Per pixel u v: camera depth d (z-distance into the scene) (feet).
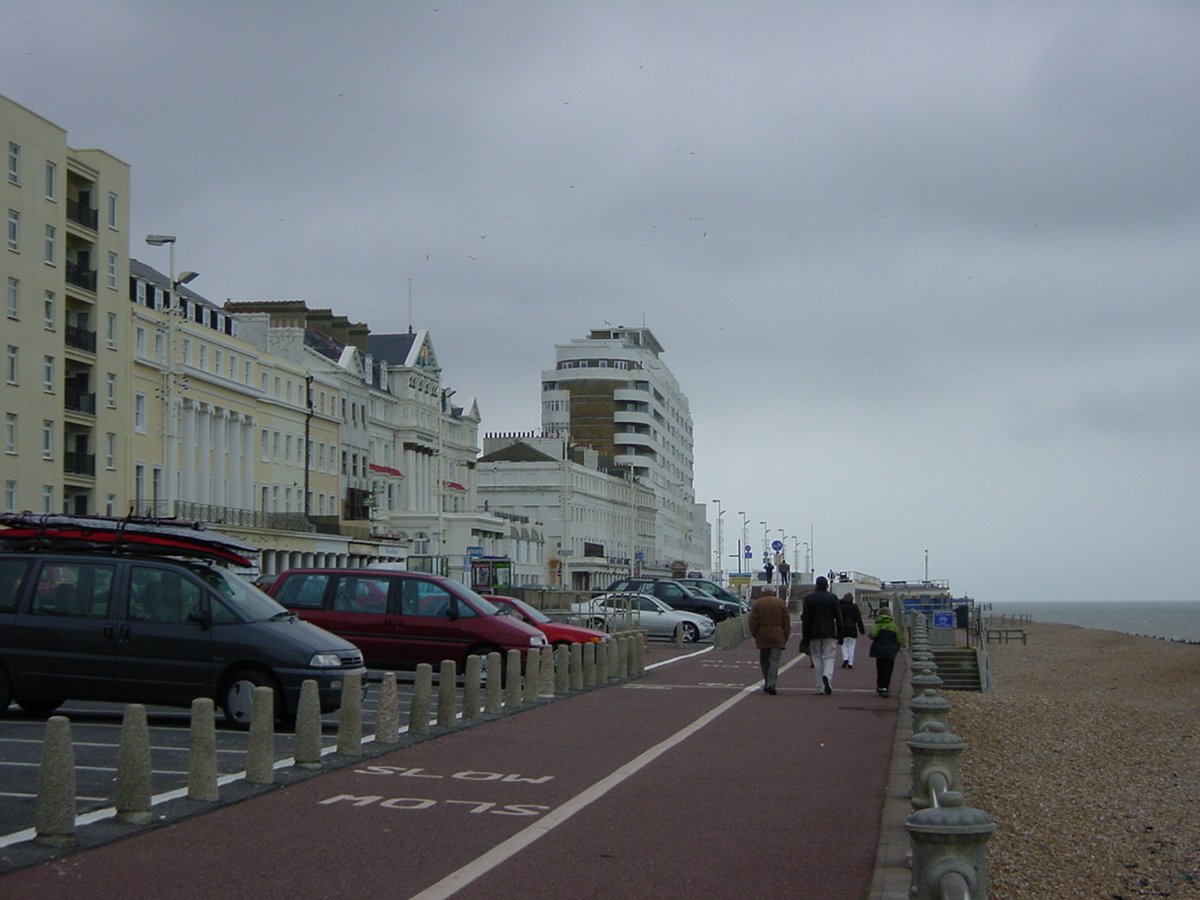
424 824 42.24
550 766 55.57
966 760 95.35
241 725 62.64
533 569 459.73
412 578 92.27
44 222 202.69
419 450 376.48
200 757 44.68
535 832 41.39
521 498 495.00
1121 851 62.28
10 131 194.39
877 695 96.37
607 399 594.65
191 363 248.73
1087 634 459.73
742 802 47.93
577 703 86.02
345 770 53.01
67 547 66.80
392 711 60.39
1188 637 598.75
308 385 303.68
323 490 312.09
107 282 220.64
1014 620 584.40
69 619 63.82
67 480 207.92
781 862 37.99
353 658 66.03
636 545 585.22
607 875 35.81
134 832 39.81
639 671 117.29
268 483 281.54
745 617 209.77
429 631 90.38
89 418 213.46
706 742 65.31
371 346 379.76
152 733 62.39
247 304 313.53
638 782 51.90
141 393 230.48
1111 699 195.72
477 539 379.76
